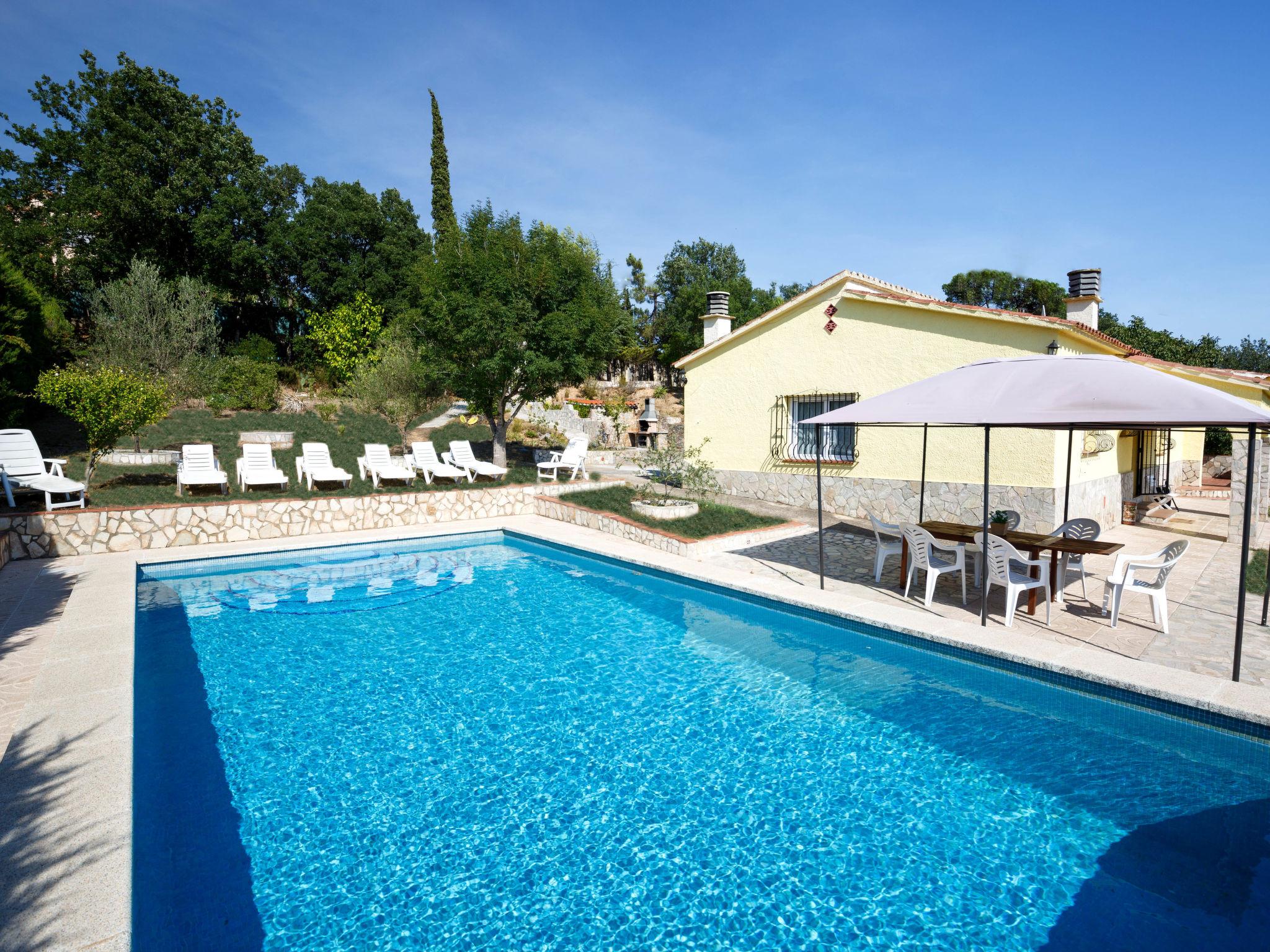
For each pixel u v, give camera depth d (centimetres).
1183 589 803
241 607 868
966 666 620
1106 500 1215
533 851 380
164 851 379
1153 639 625
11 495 1044
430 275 1727
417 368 1758
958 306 1103
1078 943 305
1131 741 505
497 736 519
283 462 1557
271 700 584
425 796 436
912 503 1209
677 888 349
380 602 891
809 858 372
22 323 1464
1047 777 455
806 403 1400
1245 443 1054
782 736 516
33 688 504
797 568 940
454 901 340
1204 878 350
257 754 491
